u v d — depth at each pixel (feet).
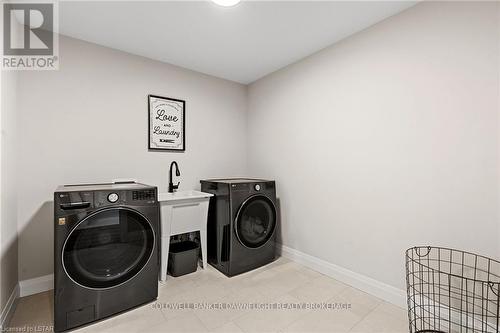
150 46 7.86
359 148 7.05
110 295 5.66
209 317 5.72
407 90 6.04
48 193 6.88
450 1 5.34
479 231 5.04
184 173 9.48
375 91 6.66
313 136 8.38
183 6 5.90
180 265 7.82
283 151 9.53
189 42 7.62
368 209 6.86
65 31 6.95
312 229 8.43
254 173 10.92
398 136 6.22
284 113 9.48
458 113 5.27
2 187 5.24
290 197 9.25
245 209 8.16
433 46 5.60
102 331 5.21
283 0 5.69
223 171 10.62
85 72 7.44
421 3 5.77
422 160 5.81
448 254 5.44
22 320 5.51
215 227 8.52
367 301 6.44
